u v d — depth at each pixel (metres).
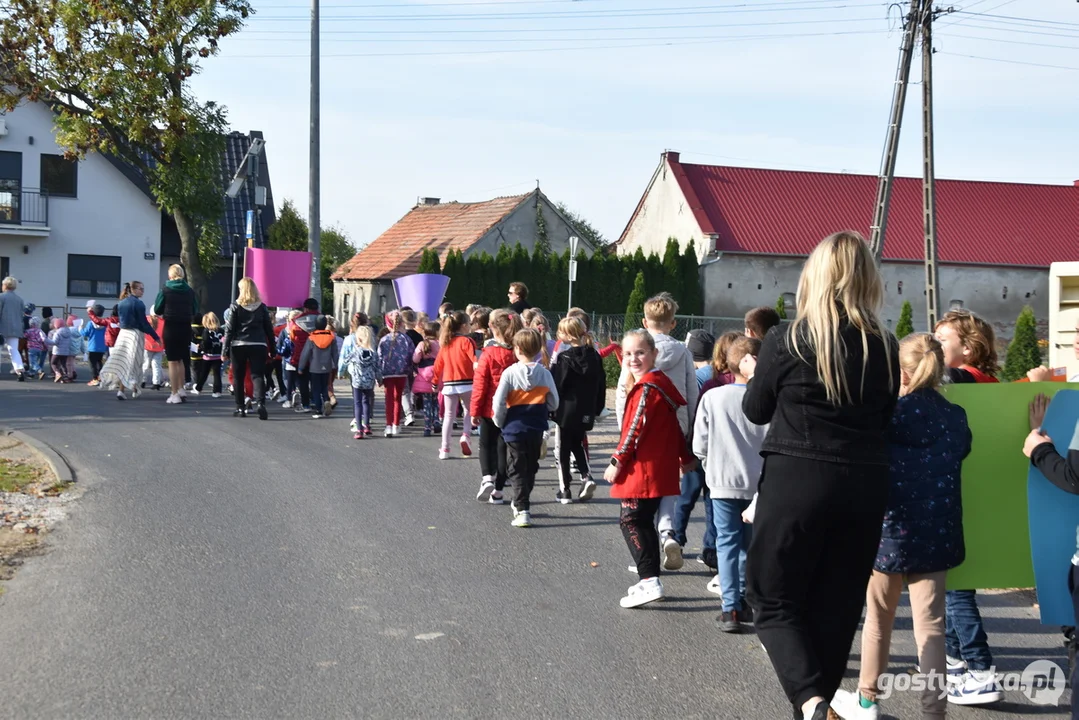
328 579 6.48
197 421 13.91
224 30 29.06
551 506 9.13
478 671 5.00
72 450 10.78
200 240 31.72
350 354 12.95
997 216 48.12
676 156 48.31
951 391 4.90
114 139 30.67
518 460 8.21
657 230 48.88
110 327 18.41
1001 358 33.41
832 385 3.83
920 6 21.81
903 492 4.33
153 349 18.41
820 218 46.97
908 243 46.22
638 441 6.15
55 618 5.55
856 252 3.99
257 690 4.65
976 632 4.87
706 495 7.20
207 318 17.66
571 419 9.19
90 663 4.92
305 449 11.75
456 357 11.44
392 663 5.06
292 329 15.35
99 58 28.47
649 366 6.28
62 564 6.58
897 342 4.02
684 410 7.22
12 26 28.44
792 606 4.00
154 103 29.08
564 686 4.85
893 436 4.37
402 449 12.13
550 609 6.08
